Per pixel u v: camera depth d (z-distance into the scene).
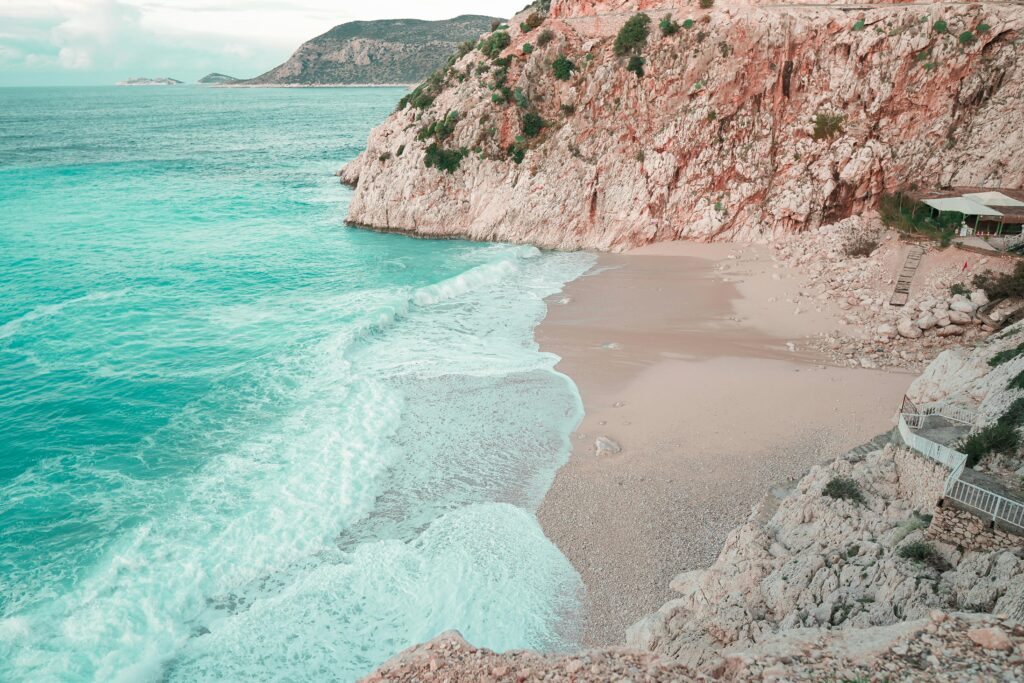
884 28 47.59
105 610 16.36
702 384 28.33
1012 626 9.64
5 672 14.60
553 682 9.61
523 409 26.69
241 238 54.41
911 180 47.06
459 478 22.22
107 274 42.75
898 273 37.22
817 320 34.78
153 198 69.81
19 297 38.09
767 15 49.78
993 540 12.63
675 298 39.97
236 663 15.21
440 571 17.89
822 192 48.53
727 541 16.91
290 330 34.28
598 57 55.06
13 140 126.88
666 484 21.23
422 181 57.84
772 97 50.47
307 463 22.80
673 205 52.09
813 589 13.28
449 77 60.78
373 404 26.88
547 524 19.78
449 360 31.27
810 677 8.85
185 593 17.03
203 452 23.38
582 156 54.47
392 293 40.16
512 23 67.25
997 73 45.09
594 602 16.78
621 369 30.34
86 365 29.89
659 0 57.16
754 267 44.56
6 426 24.69
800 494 17.56
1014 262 34.34
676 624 14.28
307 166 99.12
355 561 18.33
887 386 27.02
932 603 11.91
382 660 15.31
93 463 22.52
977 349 22.03
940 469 14.92
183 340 32.84
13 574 17.39
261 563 18.27
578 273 46.66
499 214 55.94
